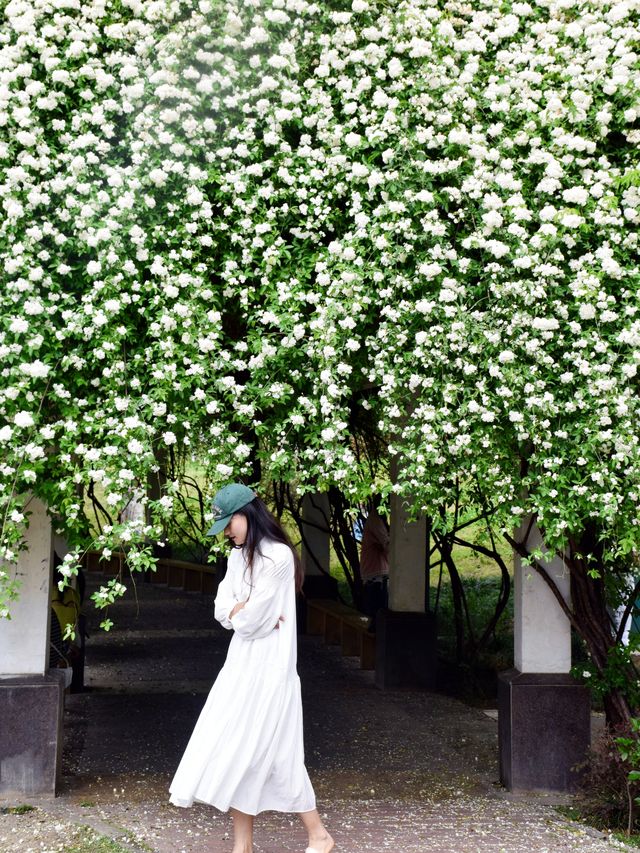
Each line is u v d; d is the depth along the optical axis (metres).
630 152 5.41
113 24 5.29
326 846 4.16
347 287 4.98
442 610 11.73
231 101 5.19
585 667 5.91
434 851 4.61
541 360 4.91
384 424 5.15
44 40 5.12
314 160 5.29
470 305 5.07
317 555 12.49
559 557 5.95
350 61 5.44
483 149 5.04
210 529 4.31
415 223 5.11
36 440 4.70
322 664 10.46
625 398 4.88
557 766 5.88
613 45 5.42
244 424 5.04
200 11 5.42
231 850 4.53
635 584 6.81
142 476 4.90
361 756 6.81
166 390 4.80
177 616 13.62
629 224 5.34
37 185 4.89
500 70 5.53
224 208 5.22
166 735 7.17
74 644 8.14
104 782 5.85
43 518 5.58
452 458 5.07
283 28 5.44
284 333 5.19
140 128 5.09
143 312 4.88
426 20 5.43
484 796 5.80
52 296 4.76
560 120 5.37
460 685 9.34
